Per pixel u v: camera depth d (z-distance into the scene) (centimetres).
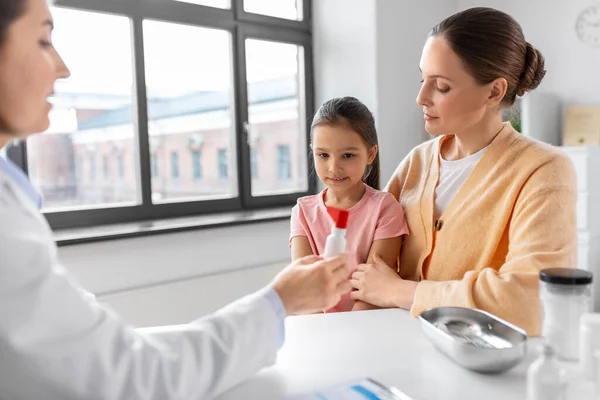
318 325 81
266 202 261
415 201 101
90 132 223
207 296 206
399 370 64
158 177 228
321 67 271
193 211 236
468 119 85
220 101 253
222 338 54
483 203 88
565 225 79
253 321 57
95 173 230
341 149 101
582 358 57
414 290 86
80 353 45
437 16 278
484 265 87
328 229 108
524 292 74
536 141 89
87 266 182
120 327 49
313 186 280
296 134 280
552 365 51
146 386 48
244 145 251
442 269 92
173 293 196
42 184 204
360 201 107
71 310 45
